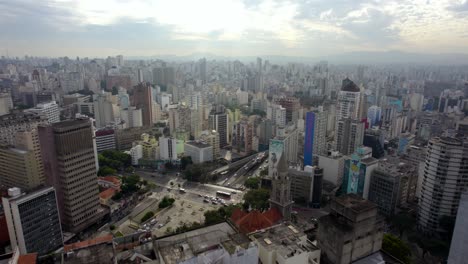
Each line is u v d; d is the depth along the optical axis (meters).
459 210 143.62
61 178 184.38
